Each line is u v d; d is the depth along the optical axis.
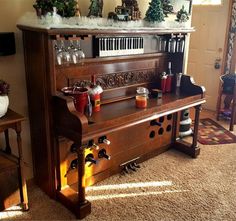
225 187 2.47
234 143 3.39
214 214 2.11
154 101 2.52
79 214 2.02
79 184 2.00
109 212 2.11
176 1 2.96
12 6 2.00
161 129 3.00
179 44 2.85
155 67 2.86
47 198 2.27
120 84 2.57
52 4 1.85
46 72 1.94
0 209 2.00
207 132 3.73
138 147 2.78
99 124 1.94
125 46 2.48
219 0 4.40
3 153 2.12
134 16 2.43
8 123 1.81
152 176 2.61
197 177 2.61
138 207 2.17
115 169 2.61
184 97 2.67
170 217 2.07
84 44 2.23
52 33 1.78
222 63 4.50
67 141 2.18
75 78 2.21
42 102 2.05
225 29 4.37
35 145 2.28
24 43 2.05
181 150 3.12
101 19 2.15
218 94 4.40
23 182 2.04
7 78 2.11
